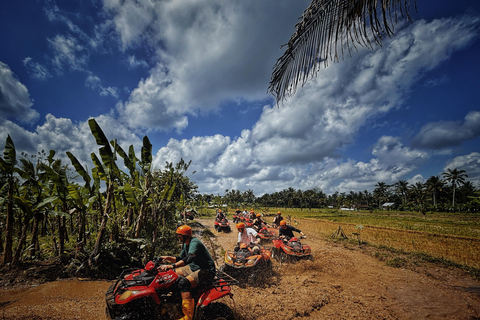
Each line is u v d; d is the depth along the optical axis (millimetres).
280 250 9023
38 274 5859
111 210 7723
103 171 7188
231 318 3883
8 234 6188
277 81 3127
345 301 5605
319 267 8312
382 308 5258
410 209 81625
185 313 3631
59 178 6926
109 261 6578
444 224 29484
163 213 8781
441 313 5074
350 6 2547
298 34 2920
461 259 9531
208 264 4066
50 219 7625
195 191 15938
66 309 4375
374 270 8141
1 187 6902
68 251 7363
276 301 5430
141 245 7219
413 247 11797
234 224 21828
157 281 3703
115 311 3449
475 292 6199
